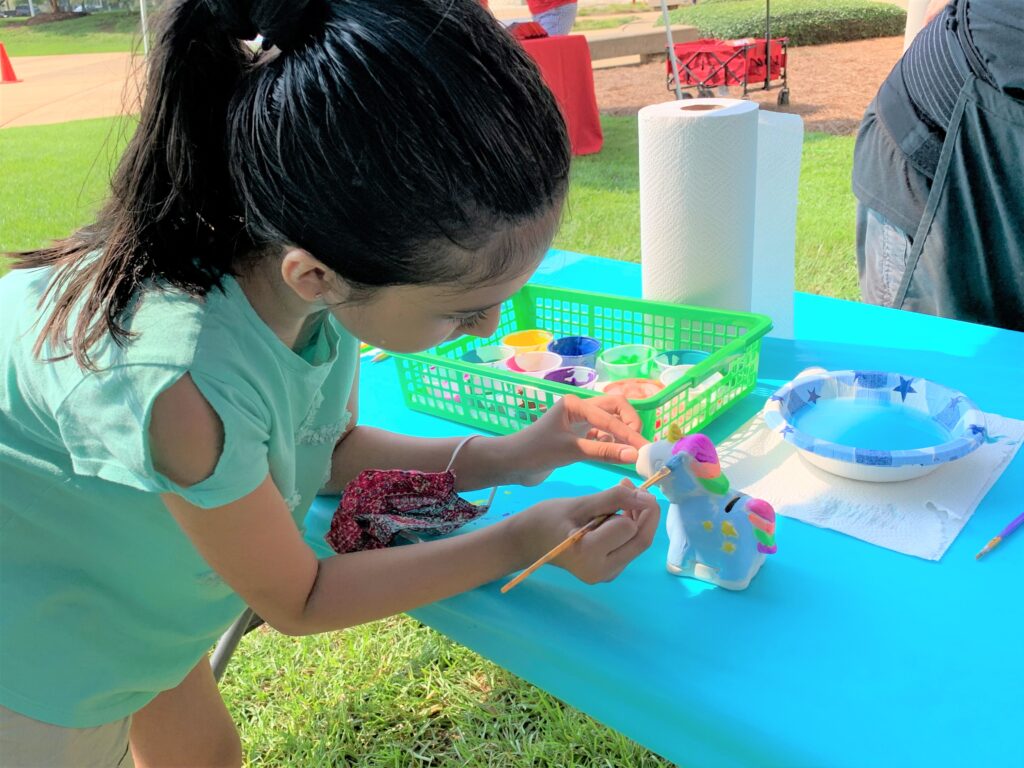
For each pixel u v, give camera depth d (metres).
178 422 0.63
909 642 0.70
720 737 0.64
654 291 1.27
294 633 0.77
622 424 0.93
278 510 0.72
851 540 0.83
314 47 0.57
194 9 0.61
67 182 4.82
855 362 1.21
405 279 0.61
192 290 0.66
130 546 0.82
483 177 0.56
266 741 1.47
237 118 0.60
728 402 1.10
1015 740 0.60
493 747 1.42
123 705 0.89
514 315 1.42
